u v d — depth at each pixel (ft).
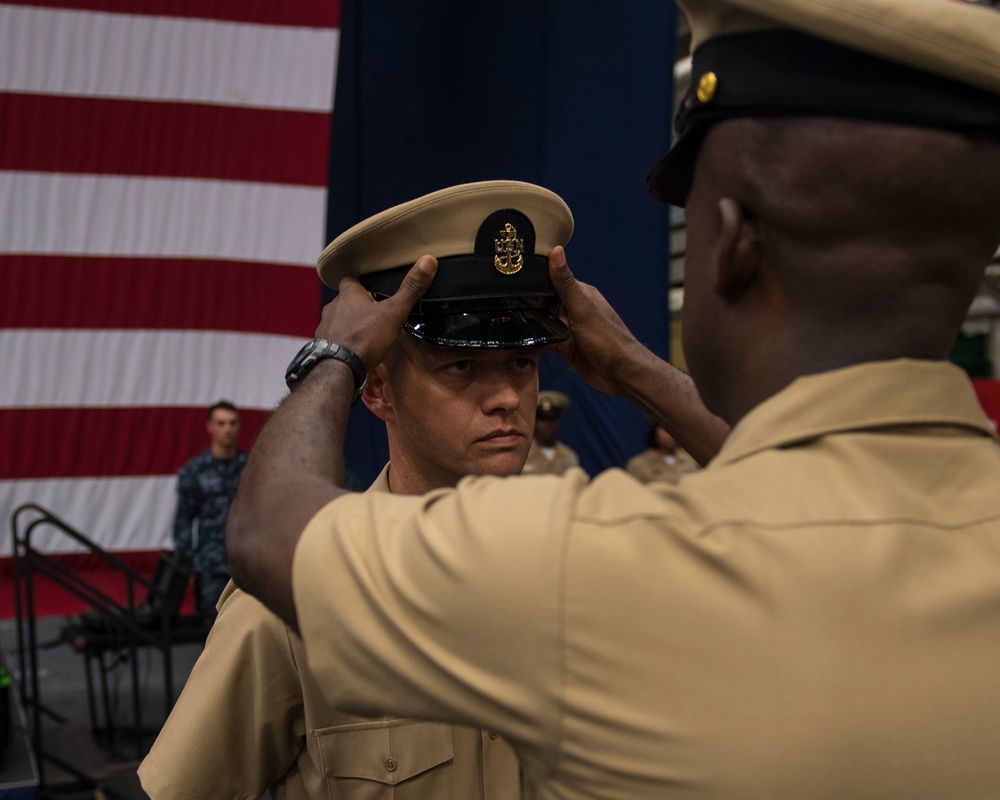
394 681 2.42
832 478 2.38
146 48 21.48
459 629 2.32
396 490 4.58
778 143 2.39
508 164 16.87
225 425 19.62
